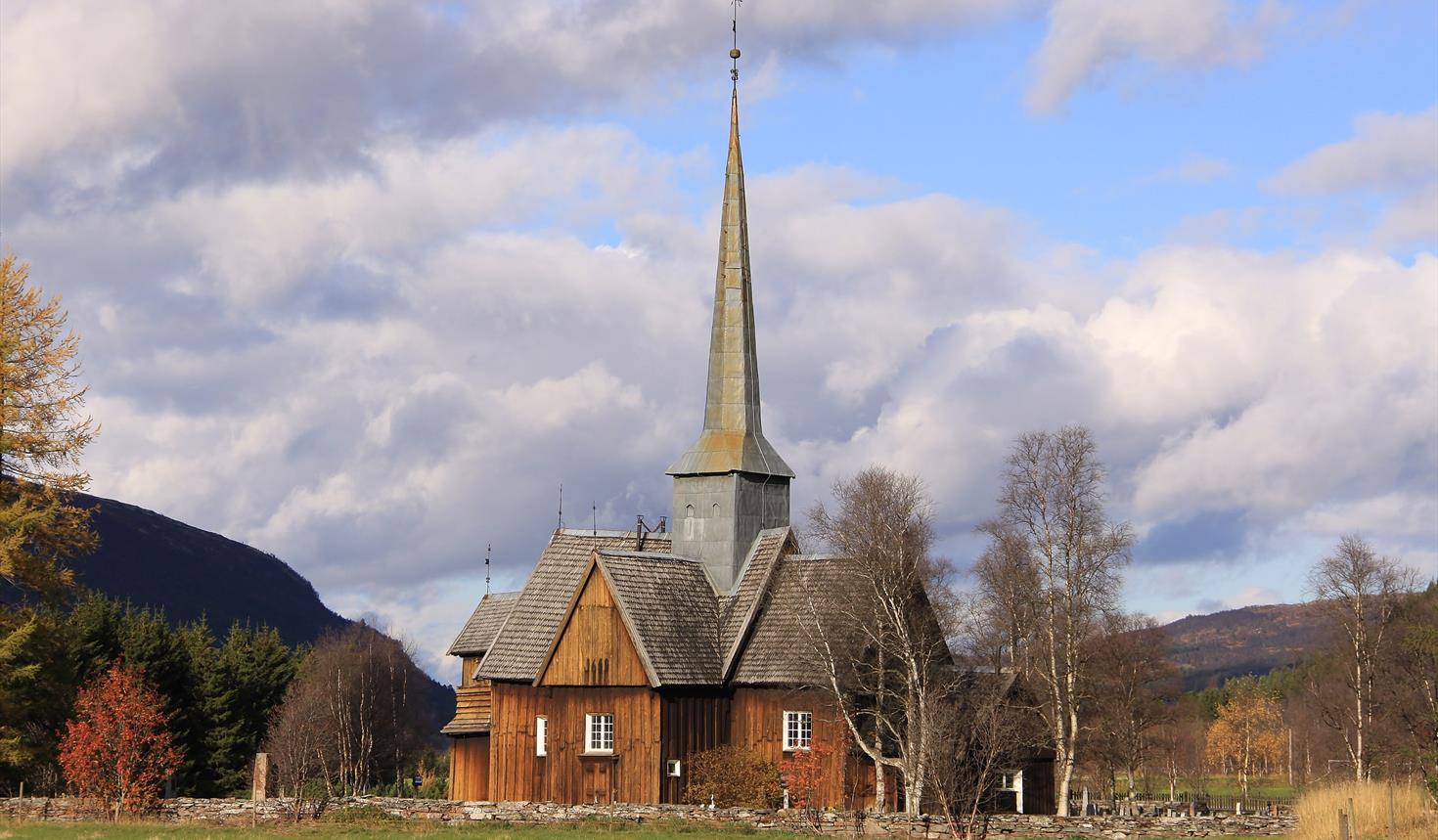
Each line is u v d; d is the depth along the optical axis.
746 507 71.88
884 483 62.53
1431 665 85.88
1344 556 90.88
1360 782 57.12
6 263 68.44
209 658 106.38
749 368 74.44
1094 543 73.12
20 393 67.38
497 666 69.44
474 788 77.44
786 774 63.38
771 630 66.94
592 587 66.31
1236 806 101.12
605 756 64.69
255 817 60.66
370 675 115.31
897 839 52.25
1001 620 73.94
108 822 59.28
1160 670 99.69
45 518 66.50
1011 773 62.25
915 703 58.16
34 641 66.81
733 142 76.31
